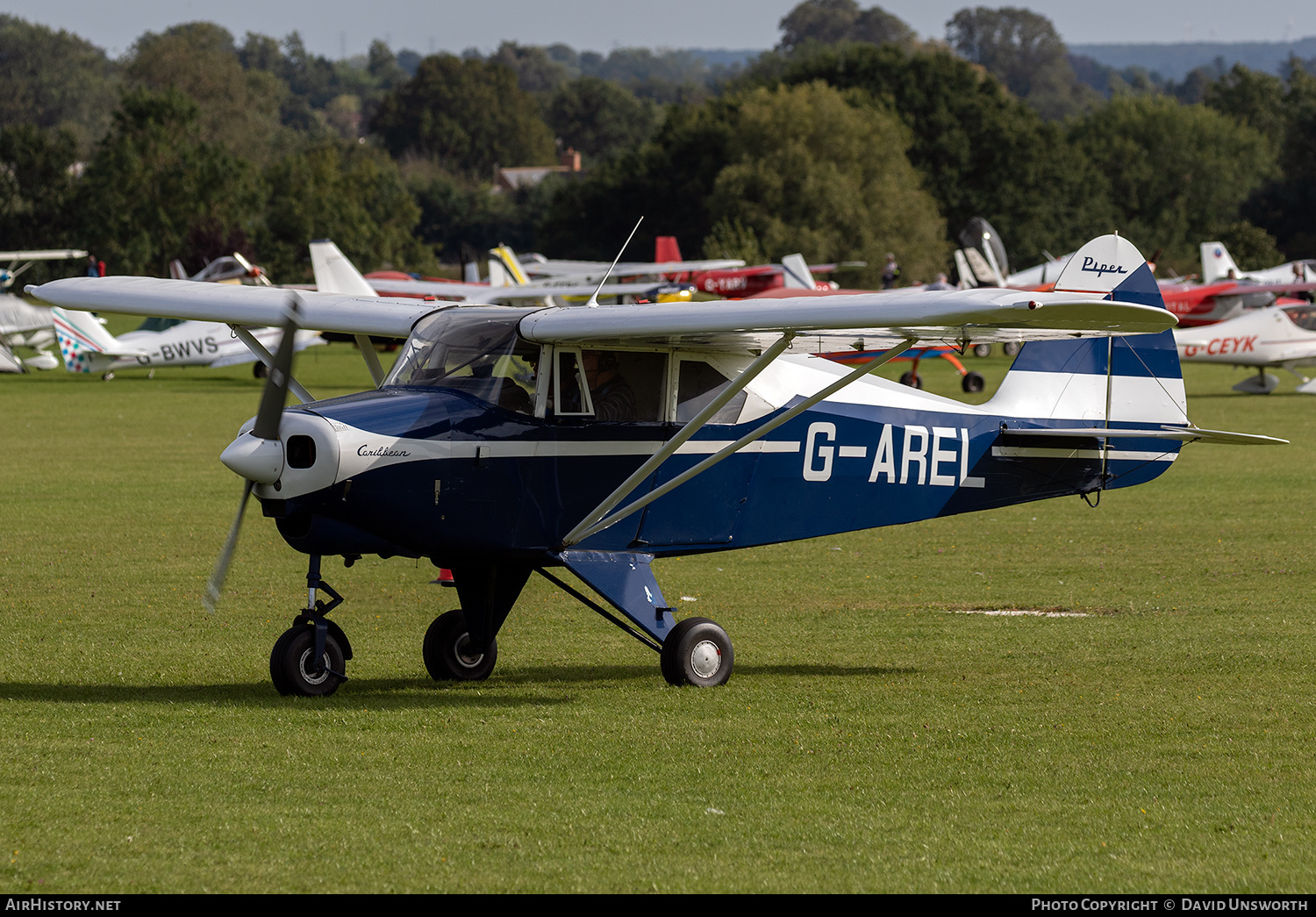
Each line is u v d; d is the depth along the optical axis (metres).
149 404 112.44
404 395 28.12
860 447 32.56
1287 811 20.77
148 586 42.06
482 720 26.47
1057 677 30.52
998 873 18.11
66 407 109.00
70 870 17.91
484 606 30.25
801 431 31.78
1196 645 33.84
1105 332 26.06
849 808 20.83
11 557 47.12
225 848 18.80
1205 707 27.45
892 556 48.84
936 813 20.61
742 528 31.56
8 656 32.25
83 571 44.56
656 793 21.52
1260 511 59.06
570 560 29.48
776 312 25.62
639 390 29.83
